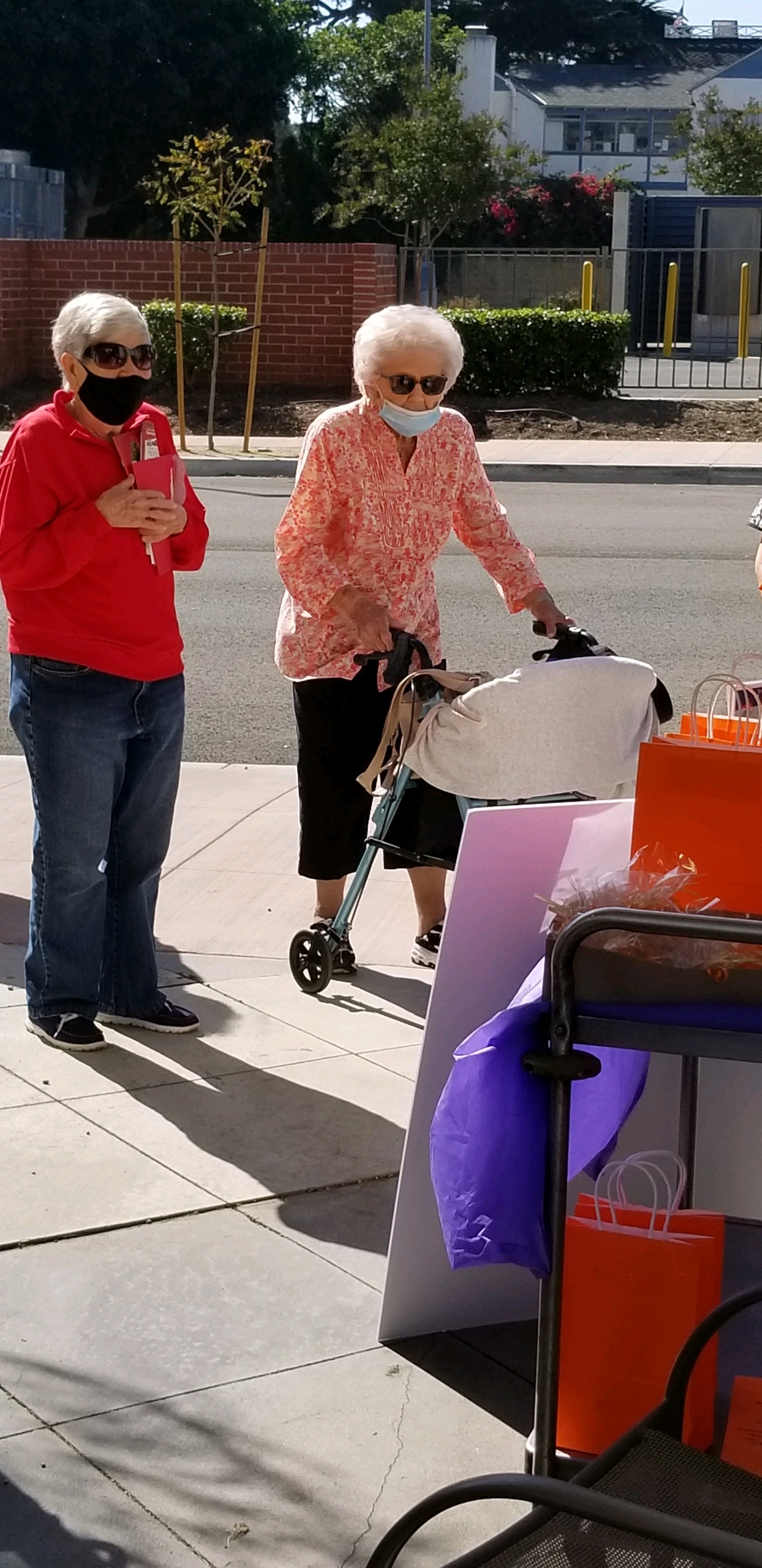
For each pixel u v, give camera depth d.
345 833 4.84
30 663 4.11
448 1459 2.74
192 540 4.29
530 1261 2.46
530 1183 2.45
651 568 11.52
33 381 21.14
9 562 4.03
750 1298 2.49
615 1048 2.41
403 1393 2.92
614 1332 2.73
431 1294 3.08
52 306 21.12
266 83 43.62
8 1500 2.59
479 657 8.70
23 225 29.36
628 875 2.44
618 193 30.73
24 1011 4.59
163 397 20.33
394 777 4.31
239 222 17.83
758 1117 3.18
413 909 5.51
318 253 20.39
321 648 4.66
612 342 20.55
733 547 12.42
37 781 4.18
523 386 20.70
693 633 9.34
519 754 3.93
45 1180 3.62
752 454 17.62
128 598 4.12
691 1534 1.79
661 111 71.44
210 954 5.05
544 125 72.00
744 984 2.31
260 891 5.55
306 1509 2.60
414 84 39.56
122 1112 3.97
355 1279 3.28
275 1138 3.86
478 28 48.25
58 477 4.00
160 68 42.50
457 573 11.55
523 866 2.85
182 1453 2.72
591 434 19.09
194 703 8.06
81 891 4.26
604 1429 2.76
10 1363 2.96
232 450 17.72
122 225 45.94
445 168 30.70
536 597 4.59
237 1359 3.00
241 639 9.45
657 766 2.49
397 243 41.22
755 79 72.69
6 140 42.94
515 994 2.92
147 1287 3.22
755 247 30.08
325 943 4.67
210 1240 3.41
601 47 75.75
